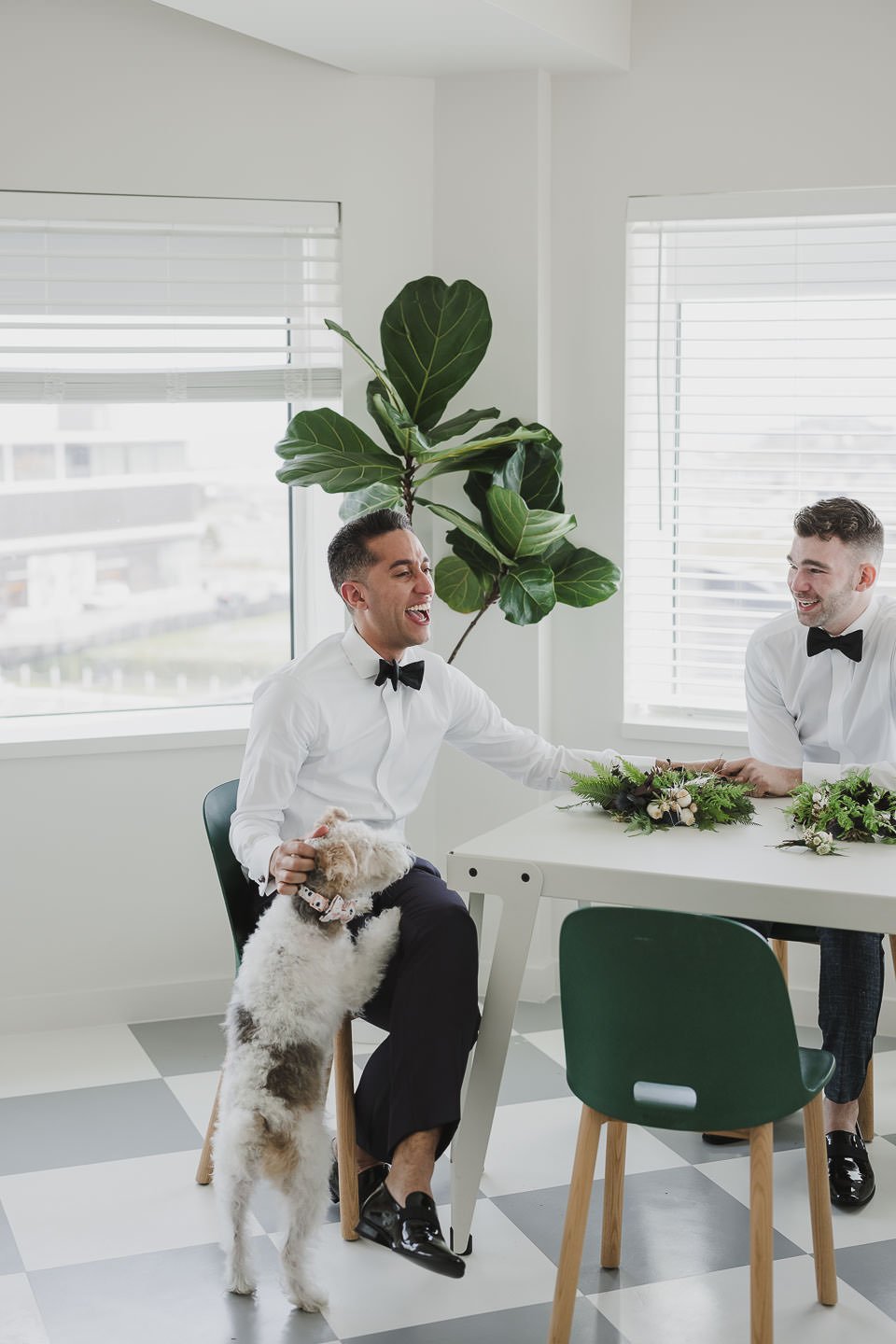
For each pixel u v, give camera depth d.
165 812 3.79
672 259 3.84
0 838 3.67
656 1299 2.40
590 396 3.86
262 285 3.81
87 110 3.62
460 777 3.94
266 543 4.02
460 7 3.27
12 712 3.89
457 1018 2.38
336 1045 2.60
